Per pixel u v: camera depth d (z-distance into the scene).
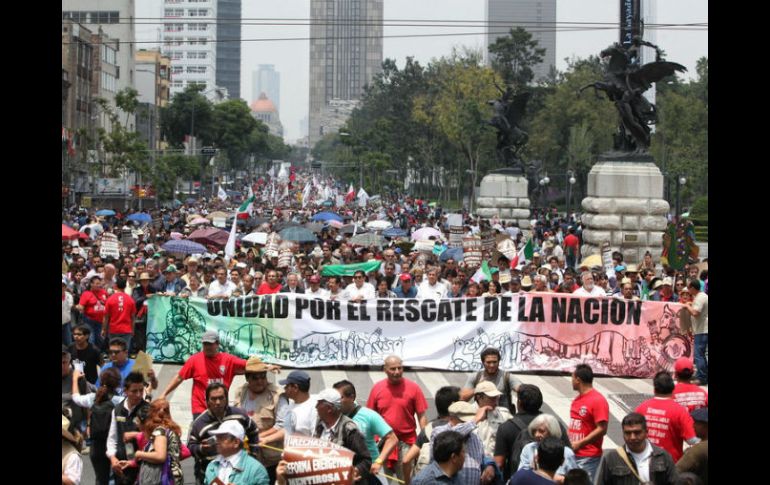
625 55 41.59
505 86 110.12
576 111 107.06
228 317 22.31
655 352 21.78
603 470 10.09
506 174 65.88
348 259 32.84
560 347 21.95
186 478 13.79
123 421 11.27
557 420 10.39
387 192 154.75
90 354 16.31
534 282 24.19
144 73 148.25
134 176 102.19
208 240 39.12
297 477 9.62
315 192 130.25
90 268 28.73
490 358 12.68
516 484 9.37
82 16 125.06
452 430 9.37
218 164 159.25
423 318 22.17
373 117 186.50
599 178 41.12
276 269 26.64
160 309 22.47
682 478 9.00
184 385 20.48
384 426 11.02
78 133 85.38
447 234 51.69
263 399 12.02
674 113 98.75
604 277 27.28
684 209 102.75
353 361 22.20
